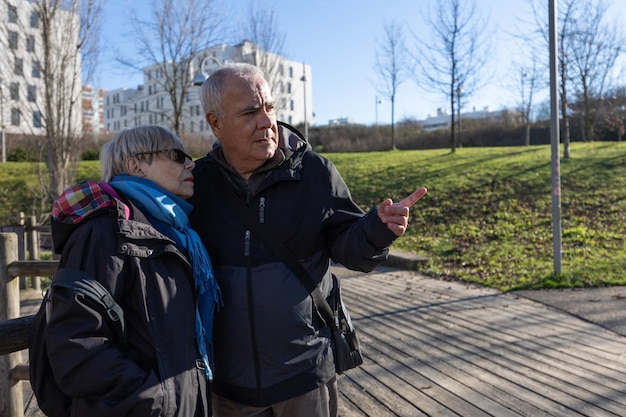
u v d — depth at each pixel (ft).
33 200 54.13
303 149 6.46
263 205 6.05
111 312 4.76
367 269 6.09
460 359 14.20
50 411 5.10
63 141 36.81
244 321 5.80
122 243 4.95
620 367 13.26
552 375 12.85
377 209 5.79
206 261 5.65
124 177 5.62
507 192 41.50
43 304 5.19
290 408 5.95
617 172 43.73
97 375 4.53
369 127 139.64
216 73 6.05
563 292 21.66
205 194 6.36
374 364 14.05
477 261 28.53
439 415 10.84
